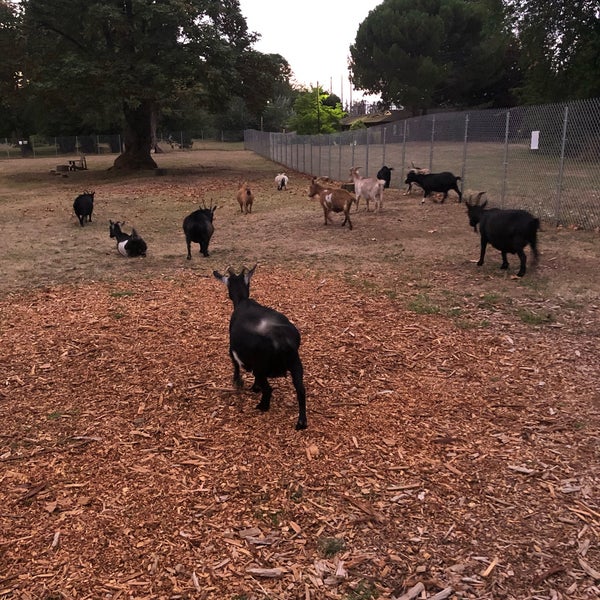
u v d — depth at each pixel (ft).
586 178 62.08
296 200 67.21
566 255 34.88
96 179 100.53
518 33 102.22
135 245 38.24
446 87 168.66
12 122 191.83
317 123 173.47
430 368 19.99
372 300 27.68
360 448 15.02
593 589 10.26
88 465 14.48
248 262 36.55
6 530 12.07
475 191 61.46
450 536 11.69
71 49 99.60
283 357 15.05
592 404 17.08
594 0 87.92
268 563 11.03
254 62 103.60
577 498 12.82
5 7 103.30
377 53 158.51
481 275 31.48
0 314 26.58
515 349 21.40
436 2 160.04
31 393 18.56
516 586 10.36
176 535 11.82
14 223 55.06
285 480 13.70
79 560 11.16
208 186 83.76
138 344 22.56
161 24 92.12
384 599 10.10
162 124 213.87
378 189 54.19
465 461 14.35
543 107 58.59
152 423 16.57
